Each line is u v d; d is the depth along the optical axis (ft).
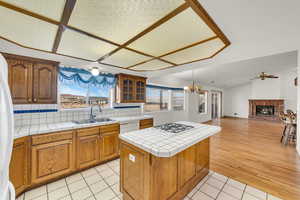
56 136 6.61
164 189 4.82
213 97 29.50
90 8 3.48
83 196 5.80
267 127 19.79
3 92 2.33
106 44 5.70
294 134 12.89
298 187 6.38
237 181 6.87
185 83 20.74
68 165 6.99
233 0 3.32
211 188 6.34
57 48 6.07
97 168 8.05
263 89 25.96
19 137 5.55
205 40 5.33
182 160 5.60
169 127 7.27
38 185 6.29
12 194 2.54
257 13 3.82
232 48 6.17
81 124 7.59
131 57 7.39
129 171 5.32
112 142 8.91
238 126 20.58
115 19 3.97
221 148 11.48
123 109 12.19
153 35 4.95
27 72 6.72
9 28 4.44
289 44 5.77
